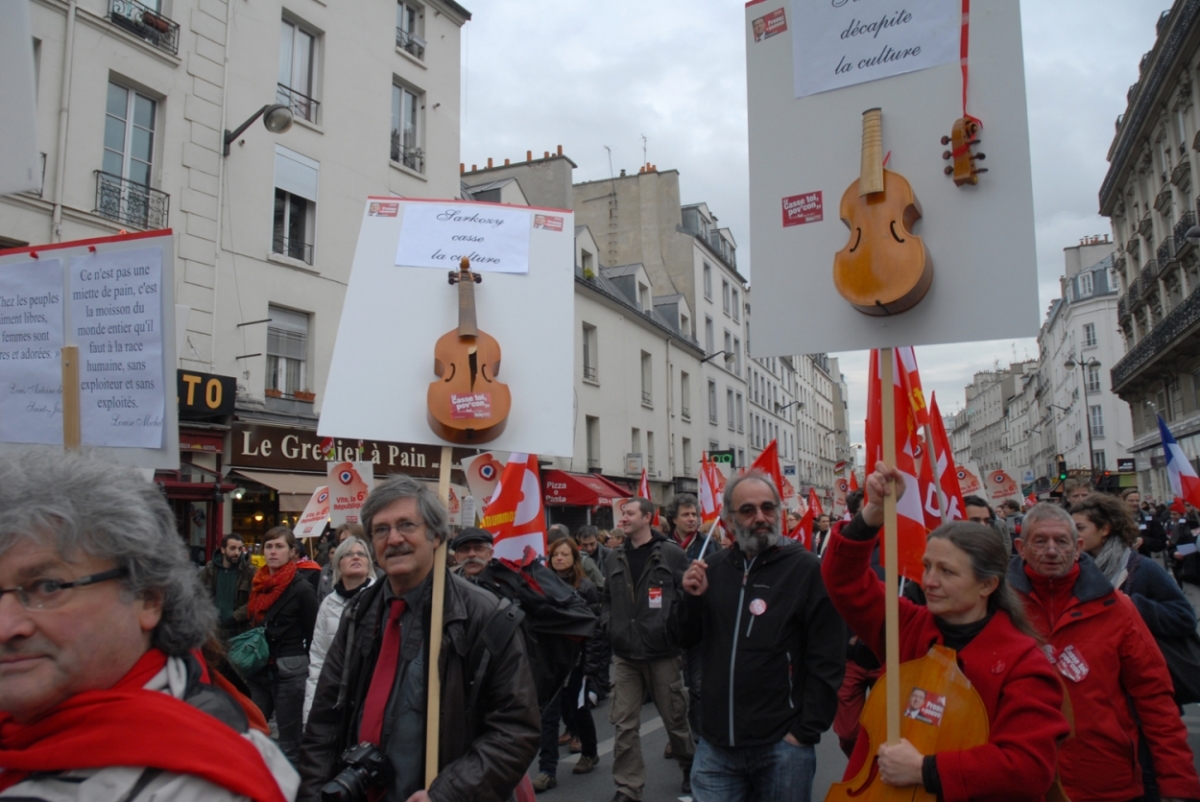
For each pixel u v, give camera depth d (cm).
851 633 469
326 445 1530
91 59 1219
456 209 317
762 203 288
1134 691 318
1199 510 818
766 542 369
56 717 129
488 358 292
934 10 267
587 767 641
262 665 589
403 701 261
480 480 793
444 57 1961
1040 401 8081
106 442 325
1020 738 226
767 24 294
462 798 234
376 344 300
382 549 266
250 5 1471
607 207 3766
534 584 505
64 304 335
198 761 128
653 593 564
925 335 256
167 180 1310
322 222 1591
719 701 365
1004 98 254
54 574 133
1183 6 2484
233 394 1309
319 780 268
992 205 251
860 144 274
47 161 1161
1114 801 311
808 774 354
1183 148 2717
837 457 8206
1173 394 3178
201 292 1345
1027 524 346
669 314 3419
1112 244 6544
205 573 763
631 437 2781
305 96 1596
